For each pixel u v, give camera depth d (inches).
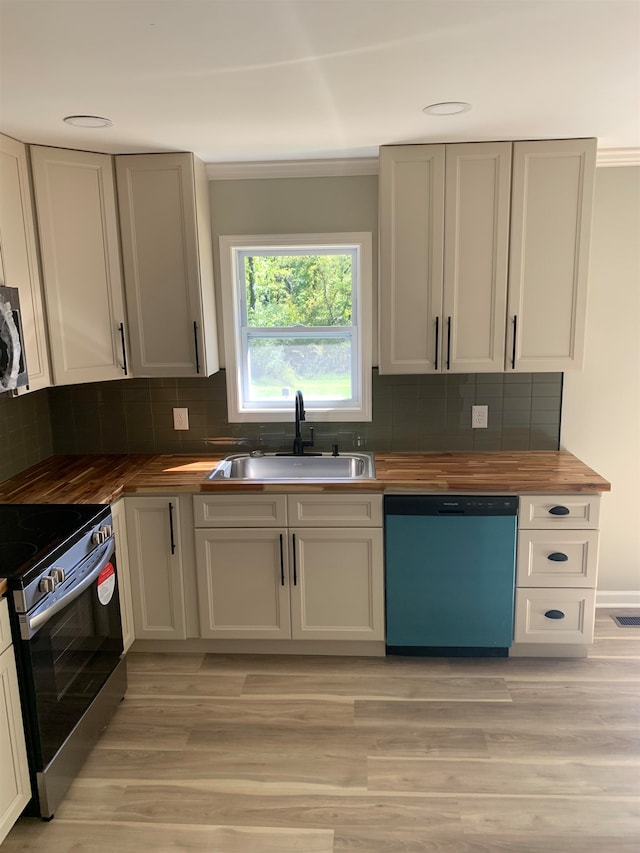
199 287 118.0
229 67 72.2
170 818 83.5
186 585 117.8
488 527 111.3
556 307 116.3
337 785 88.7
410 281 116.2
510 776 89.8
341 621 117.3
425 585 114.5
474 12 59.4
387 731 99.7
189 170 114.1
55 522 93.7
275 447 135.8
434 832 80.5
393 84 79.3
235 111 89.4
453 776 90.0
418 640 117.1
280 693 109.9
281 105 87.2
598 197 123.0
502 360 118.4
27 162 104.0
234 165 123.6
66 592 85.4
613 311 126.8
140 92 80.1
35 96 80.7
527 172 111.5
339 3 56.9
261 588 117.0
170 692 110.7
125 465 127.5
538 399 130.8
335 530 113.5
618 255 124.8
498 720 101.8
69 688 87.9
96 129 96.7
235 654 122.6
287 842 79.5
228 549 115.6
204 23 60.5
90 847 79.3
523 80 78.7
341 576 115.5
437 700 107.1
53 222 107.9
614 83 80.2
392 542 113.0
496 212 113.0
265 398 137.8
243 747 96.6
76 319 112.8
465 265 115.2
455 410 132.0
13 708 77.1
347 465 130.6
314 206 126.9
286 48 67.1
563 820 82.0
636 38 66.2
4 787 75.1
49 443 135.9
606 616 133.7
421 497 111.0
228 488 112.4
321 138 106.2
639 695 107.7
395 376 131.4
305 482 111.9
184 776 90.9
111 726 101.8
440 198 112.8
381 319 117.8
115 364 119.2
